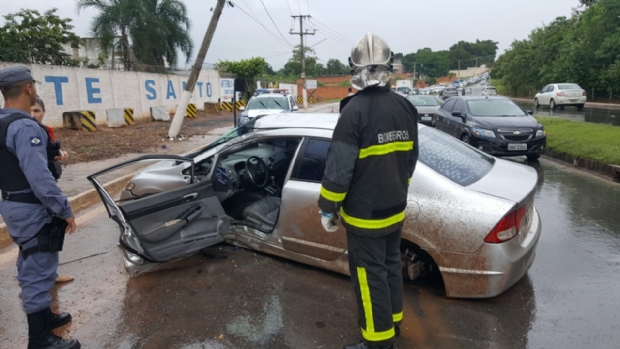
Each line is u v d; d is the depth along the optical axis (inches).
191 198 157.9
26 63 592.4
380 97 99.7
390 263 111.3
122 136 584.1
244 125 183.9
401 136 102.0
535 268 159.9
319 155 150.5
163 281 154.8
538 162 369.4
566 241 184.9
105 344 119.6
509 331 122.1
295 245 155.4
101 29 1004.6
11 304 142.3
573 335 120.0
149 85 888.3
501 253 125.3
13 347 119.8
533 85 1619.1
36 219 108.6
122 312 135.4
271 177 191.0
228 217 171.3
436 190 132.3
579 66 1220.5
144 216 146.4
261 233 166.2
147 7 1062.4
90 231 208.8
